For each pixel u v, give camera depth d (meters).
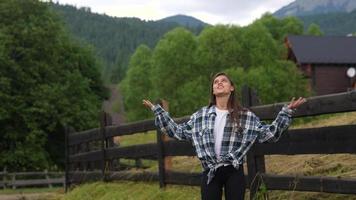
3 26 34.50
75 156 13.36
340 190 6.20
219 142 5.15
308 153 6.64
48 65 35.59
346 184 6.13
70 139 13.75
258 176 7.29
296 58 57.62
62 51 36.84
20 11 34.94
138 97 51.91
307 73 57.25
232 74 35.62
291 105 5.13
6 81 32.84
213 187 5.18
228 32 38.94
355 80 57.09
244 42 38.75
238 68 36.16
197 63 39.31
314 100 6.51
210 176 5.16
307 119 17.31
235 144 5.13
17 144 34.09
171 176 9.25
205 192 5.20
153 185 9.84
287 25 62.66
